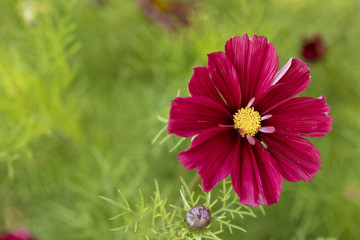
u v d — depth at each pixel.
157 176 0.54
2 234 0.48
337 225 0.54
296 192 0.56
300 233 0.53
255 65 0.31
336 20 0.64
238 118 0.31
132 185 0.49
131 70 0.63
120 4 0.61
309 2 0.66
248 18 0.47
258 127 0.31
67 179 0.52
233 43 0.31
